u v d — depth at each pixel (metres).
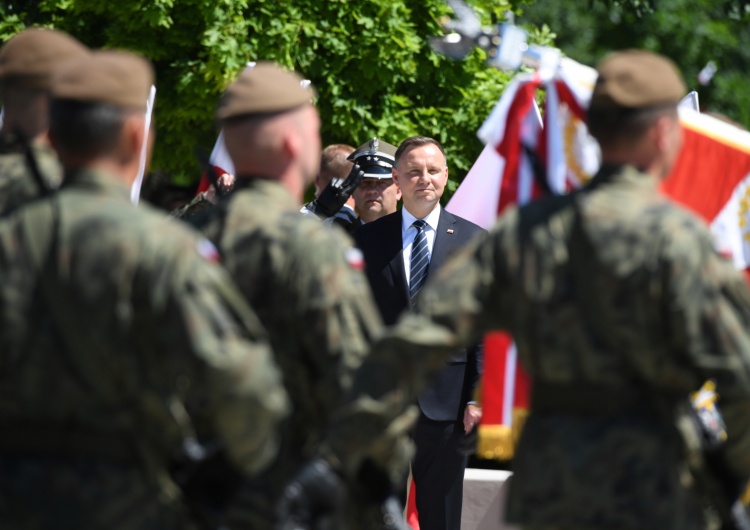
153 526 8.53
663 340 8.98
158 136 26.41
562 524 9.12
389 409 9.23
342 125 25.44
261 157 10.16
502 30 11.40
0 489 8.29
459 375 17.55
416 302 17.89
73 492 8.27
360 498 9.92
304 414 10.03
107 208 8.38
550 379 9.30
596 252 9.05
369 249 18.09
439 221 18.22
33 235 8.35
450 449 17.56
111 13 25.11
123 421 8.35
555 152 11.87
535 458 9.29
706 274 8.90
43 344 8.24
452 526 17.67
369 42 25.11
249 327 8.49
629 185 9.30
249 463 8.63
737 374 8.83
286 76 10.33
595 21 60.28
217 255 9.91
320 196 18.05
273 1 24.78
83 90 8.55
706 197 13.26
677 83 9.45
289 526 9.17
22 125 10.37
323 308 9.66
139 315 8.20
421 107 26.34
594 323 9.05
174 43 25.31
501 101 11.94
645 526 8.95
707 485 9.26
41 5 25.20
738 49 59.28
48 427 8.34
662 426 9.08
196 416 9.49
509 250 9.35
